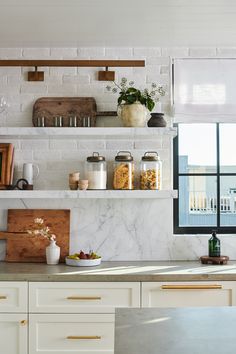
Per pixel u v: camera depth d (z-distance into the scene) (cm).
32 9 359
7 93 455
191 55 456
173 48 457
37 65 443
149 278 373
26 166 440
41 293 374
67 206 451
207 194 468
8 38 429
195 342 185
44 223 446
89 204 451
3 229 449
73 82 455
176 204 462
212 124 468
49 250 425
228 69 455
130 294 375
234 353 171
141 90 456
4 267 409
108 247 449
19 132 423
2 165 440
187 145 466
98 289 374
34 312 373
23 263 434
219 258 425
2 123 454
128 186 428
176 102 454
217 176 467
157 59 457
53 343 373
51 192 420
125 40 437
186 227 459
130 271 388
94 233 449
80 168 454
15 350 374
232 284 376
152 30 409
